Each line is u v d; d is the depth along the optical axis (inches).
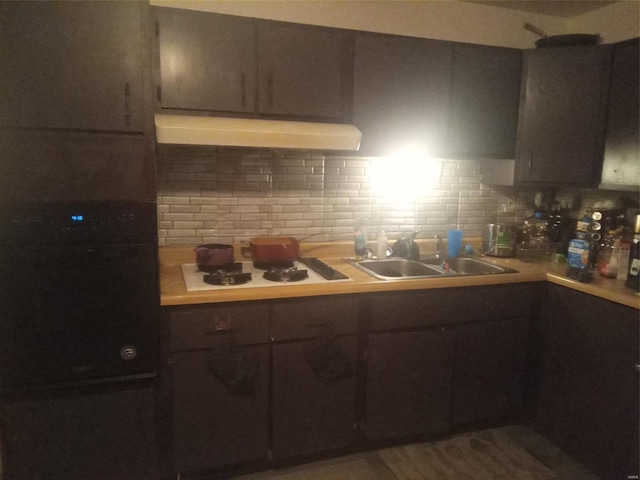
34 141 59.2
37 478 65.7
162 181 86.8
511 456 85.0
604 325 75.4
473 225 110.6
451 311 83.0
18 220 59.3
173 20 72.5
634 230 82.4
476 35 101.1
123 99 62.1
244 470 77.7
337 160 96.8
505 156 96.7
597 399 77.1
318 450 79.0
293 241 88.0
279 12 87.5
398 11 95.0
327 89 82.0
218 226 91.2
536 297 88.5
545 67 92.0
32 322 61.8
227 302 70.4
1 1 56.5
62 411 65.2
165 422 70.8
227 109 77.1
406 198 103.7
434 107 89.1
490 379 87.6
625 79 83.7
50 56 58.9
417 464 82.3
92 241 62.5
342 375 77.9
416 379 82.2
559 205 109.4
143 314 66.3
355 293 76.8
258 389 73.6
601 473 76.8
